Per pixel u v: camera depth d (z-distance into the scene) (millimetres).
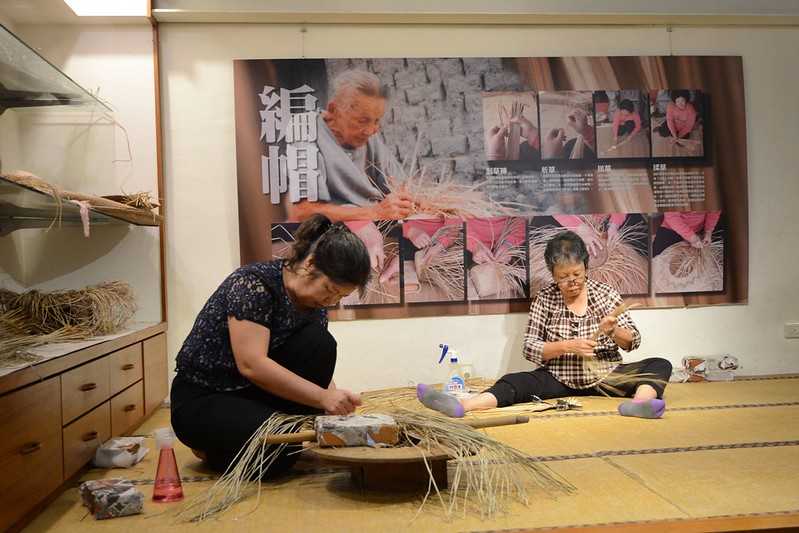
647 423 3367
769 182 4750
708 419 3426
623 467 2666
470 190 4492
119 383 3273
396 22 4449
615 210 4590
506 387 3834
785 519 2113
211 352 2662
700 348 4695
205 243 4375
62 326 3301
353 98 4414
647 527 2078
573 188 4559
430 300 4465
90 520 2283
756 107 4738
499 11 4434
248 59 4367
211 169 4383
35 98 3652
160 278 4289
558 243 4031
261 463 2428
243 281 2607
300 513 2275
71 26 4254
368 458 2277
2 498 2031
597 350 4020
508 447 2477
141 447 3021
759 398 3930
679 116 4633
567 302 4125
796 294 4762
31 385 2271
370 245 4422
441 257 4469
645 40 4660
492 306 4504
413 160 4453
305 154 4383
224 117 4391
